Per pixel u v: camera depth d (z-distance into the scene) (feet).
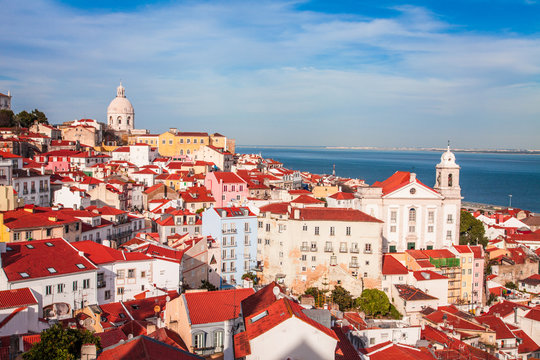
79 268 294.87
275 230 435.53
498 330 333.62
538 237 642.63
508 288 479.82
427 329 307.99
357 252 420.36
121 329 233.55
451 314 347.36
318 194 632.38
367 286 419.33
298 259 423.64
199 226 500.74
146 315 268.82
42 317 272.92
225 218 430.61
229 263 433.07
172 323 217.56
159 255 351.87
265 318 162.91
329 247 423.23
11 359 190.29
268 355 153.07
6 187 386.73
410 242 483.10
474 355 269.44
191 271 385.91
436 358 241.35
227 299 216.95
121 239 473.67
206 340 200.85
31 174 521.24
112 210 480.64
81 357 160.76
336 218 423.23
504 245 572.10
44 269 282.97
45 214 385.50
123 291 325.83
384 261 440.86
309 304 247.50
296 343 153.79
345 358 191.83
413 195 481.87
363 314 332.39
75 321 266.98
